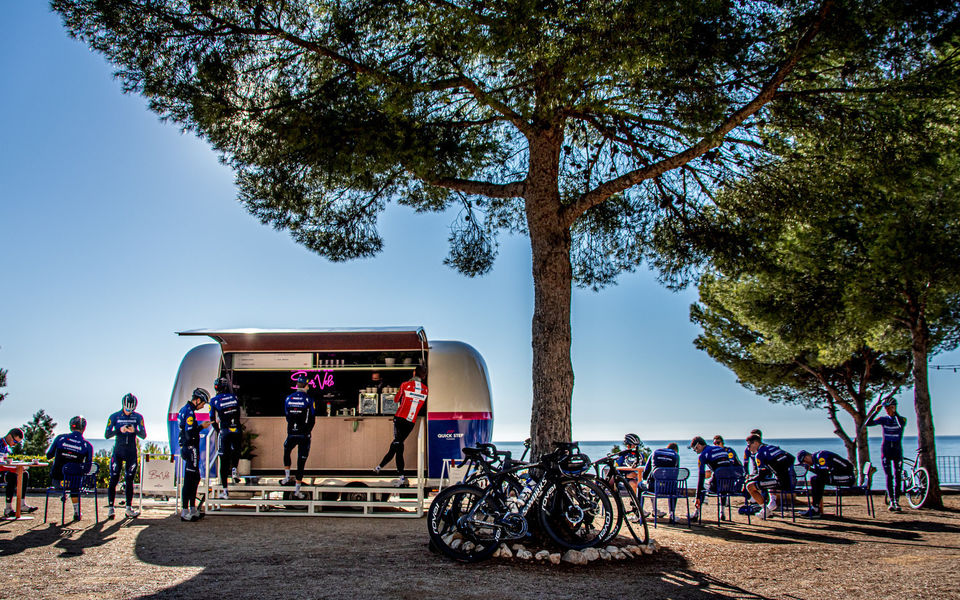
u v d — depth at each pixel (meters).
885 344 13.27
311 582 5.08
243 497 9.21
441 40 6.57
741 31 6.86
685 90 6.94
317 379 10.13
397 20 6.84
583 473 6.50
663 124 8.08
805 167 8.30
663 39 6.09
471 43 6.28
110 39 7.12
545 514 6.21
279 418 9.80
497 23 6.16
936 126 7.44
